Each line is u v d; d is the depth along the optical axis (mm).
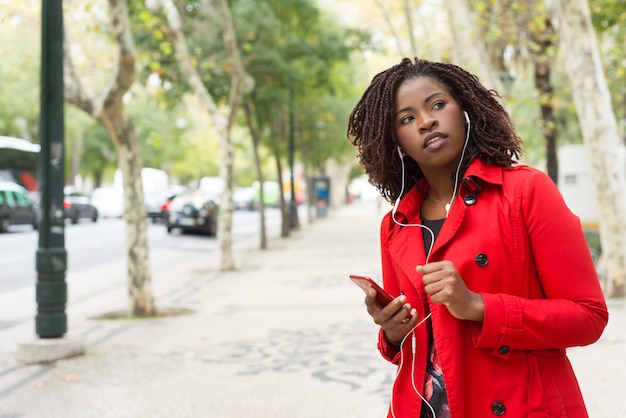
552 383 1801
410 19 14672
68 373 6445
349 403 5266
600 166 9656
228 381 6039
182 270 16734
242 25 18297
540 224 1789
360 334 8086
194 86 15477
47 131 7172
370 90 2074
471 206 1852
